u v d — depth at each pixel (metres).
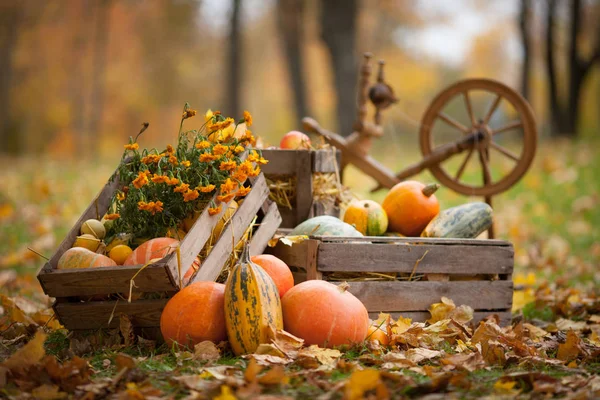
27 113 46.38
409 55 46.59
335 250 4.24
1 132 41.00
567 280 6.85
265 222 4.47
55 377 3.25
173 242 4.06
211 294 3.84
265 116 55.81
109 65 46.59
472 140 5.95
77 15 44.44
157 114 49.56
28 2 43.00
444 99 6.07
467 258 4.61
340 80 25.03
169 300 3.90
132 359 3.37
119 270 3.86
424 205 4.97
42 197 12.61
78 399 3.08
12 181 14.68
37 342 3.34
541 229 10.25
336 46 25.02
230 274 3.80
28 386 3.19
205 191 4.07
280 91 54.12
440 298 4.53
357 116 6.11
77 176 15.71
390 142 35.78
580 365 3.71
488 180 5.98
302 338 3.80
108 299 4.14
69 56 45.75
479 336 4.09
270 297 3.75
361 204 4.95
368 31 42.19
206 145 4.07
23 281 6.55
